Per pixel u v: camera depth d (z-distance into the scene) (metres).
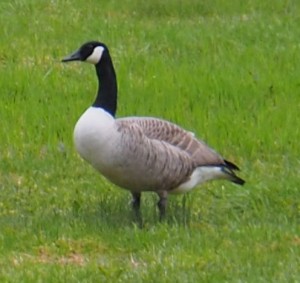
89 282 17.77
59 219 21.17
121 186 20.84
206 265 18.44
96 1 38.72
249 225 20.86
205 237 19.95
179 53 33.16
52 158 25.17
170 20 37.06
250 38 34.59
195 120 27.33
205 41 34.12
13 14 36.72
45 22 35.88
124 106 28.12
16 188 23.48
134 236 19.88
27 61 32.16
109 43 33.84
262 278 17.84
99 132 20.00
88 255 19.34
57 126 26.80
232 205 22.25
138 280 17.81
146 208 21.83
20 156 25.31
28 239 19.98
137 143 20.06
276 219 21.41
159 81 30.14
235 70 31.36
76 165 24.83
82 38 34.28
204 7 38.03
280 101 28.95
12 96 29.27
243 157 25.55
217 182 23.31
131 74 30.95
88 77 30.77
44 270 18.39
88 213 21.70
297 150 25.83
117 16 37.38
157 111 27.91
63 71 31.27
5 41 33.66
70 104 28.34
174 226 20.42
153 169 20.27
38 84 30.00
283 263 18.66
